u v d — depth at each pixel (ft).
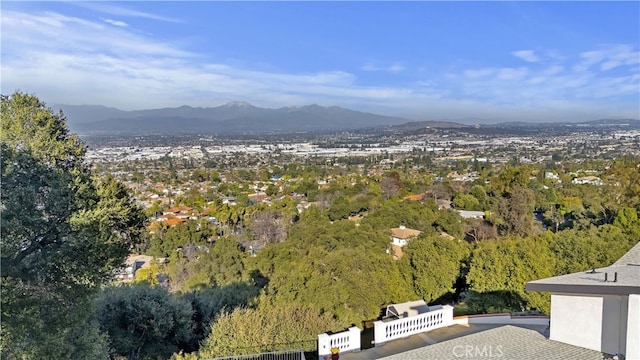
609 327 23.30
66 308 34.35
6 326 28.91
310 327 40.40
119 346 43.06
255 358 35.73
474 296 58.39
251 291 60.18
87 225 35.81
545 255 59.52
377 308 59.11
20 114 44.75
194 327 48.39
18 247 31.71
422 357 24.17
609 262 60.18
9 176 33.65
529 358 22.88
